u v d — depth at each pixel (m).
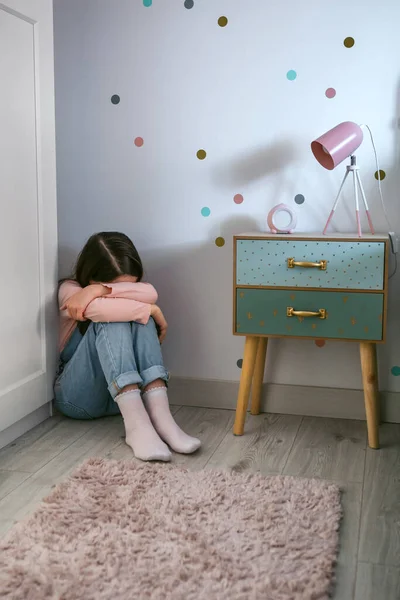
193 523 1.72
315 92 2.46
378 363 2.52
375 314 2.22
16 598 1.42
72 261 2.76
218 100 2.54
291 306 2.28
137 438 2.18
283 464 2.13
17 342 2.26
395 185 2.43
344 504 1.87
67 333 2.49
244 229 2.59
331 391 2.57
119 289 2.33
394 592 1.47
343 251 2.21
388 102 2.40
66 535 1.65
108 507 1.79
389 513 1.82
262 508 1.80
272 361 2.62
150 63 2.58
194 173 2.60
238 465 2.12
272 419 2.56
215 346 2.68
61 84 2.67
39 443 2.28
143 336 2.35
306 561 1.55
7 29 2.10
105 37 2.61
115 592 1.44
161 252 2.67
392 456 2.20
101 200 2.70
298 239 2.24
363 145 2.44
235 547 1.61
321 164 2.32
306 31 2.43
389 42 2.37
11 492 1.92
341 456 2.20
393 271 2.45
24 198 2.25
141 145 2.63
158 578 1.49
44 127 2.35
